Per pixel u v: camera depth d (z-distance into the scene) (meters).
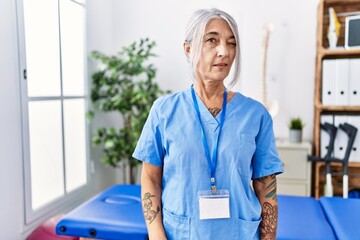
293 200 2.00
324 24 2.77
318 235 1.48
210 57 0.95
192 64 0.98
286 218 1.69
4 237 1.90
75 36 2.69
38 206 2.26
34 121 2.23
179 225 0.99
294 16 2.92
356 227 1.56
